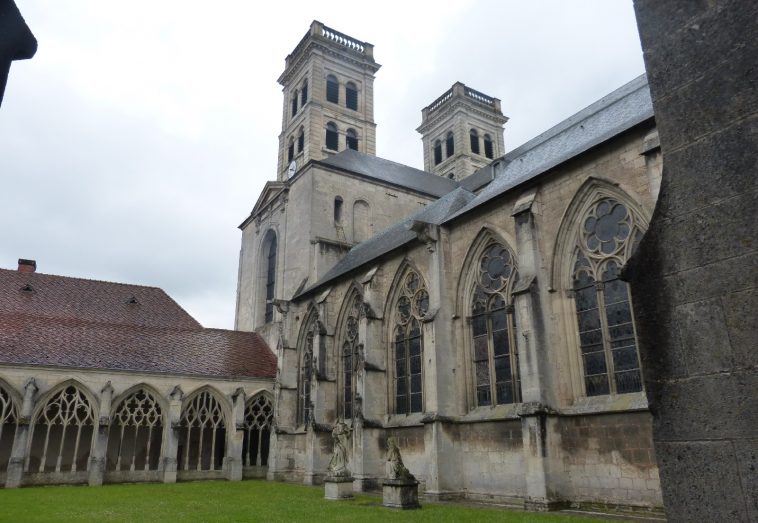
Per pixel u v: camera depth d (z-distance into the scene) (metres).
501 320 23.05
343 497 22.69
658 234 5.57
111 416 32.66
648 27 6.04
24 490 27.58
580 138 24.25
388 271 30.14
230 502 21.47
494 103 77.81
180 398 34.72
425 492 22.70
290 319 39.28
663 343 5.34
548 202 21.36
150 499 22.75
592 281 19.58
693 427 4.99
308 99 61.47
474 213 24.77
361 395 28.08
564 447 18.73
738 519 4.59
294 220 45.66
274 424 36.81
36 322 35.72
